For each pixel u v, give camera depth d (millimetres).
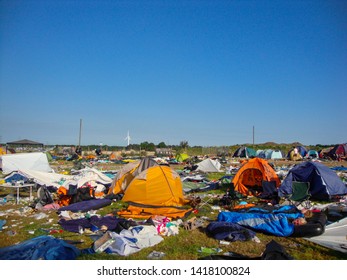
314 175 15391
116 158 46188
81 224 10281
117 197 14531
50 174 17438
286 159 51188
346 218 10352
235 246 8438
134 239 8500
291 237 9172
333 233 9219
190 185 18906
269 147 73562
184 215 11703
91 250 7984
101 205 13242
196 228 10078
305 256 7664
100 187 17000
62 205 13648
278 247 7223
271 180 16453
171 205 12289
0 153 41031
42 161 24562
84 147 69875
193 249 8188
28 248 7527
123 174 15789
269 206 11719
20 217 11594
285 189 15125
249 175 17688
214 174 26984
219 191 17766
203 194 16766
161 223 9859
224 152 60219
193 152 63781
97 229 9797
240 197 15164
